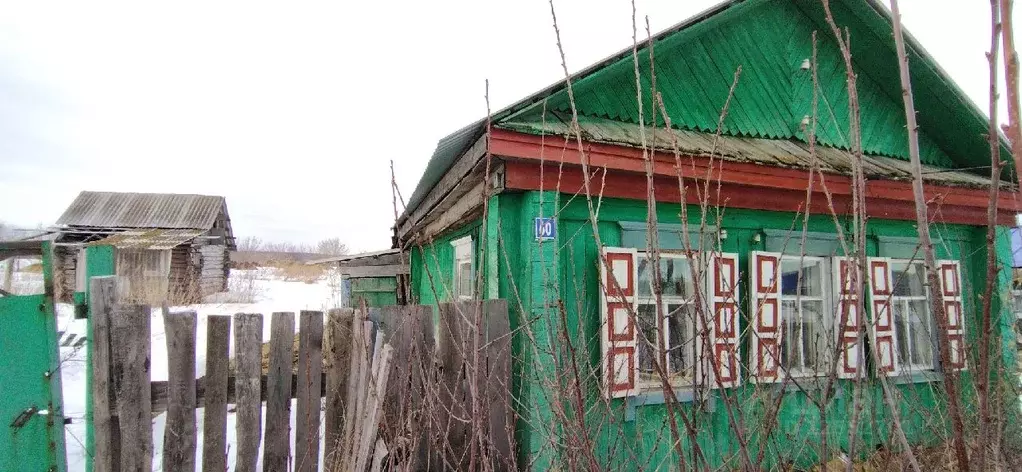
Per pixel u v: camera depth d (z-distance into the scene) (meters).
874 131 5.73
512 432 2.74
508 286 3.89
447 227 6.44
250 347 2.75
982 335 1.12
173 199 21.94
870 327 1.37
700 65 5.04
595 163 3.69
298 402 2.82
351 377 2.83
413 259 9.06
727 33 5.20
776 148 4.76
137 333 2.63
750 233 4.52
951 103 5.50
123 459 2.57
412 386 2.57
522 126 3.55
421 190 6.75
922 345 4.89
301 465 2.79
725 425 3.91
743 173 4.10
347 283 10.00
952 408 1.13
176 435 2.62
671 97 4.88
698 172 3.92
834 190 4.43
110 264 3.08
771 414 1.70
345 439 2.76
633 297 3.91
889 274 4.72
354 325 2.87
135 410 2.61
